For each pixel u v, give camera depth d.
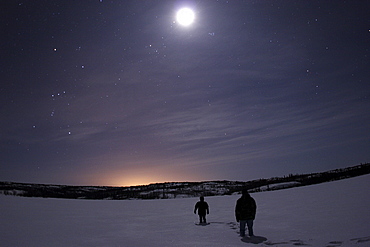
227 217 13.59
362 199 13.47
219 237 8.12
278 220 10.59
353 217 9.14
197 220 13.04
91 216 15.20
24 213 15.46
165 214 16.38
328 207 12.35
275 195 23.28
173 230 9.99
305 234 7.34
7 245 7.25
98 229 10.42
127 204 25.52
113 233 9.41
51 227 10.76
